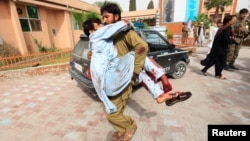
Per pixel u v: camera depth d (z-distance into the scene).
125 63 1.64
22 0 8.41
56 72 5.83
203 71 4.96
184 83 4.40
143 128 2.57
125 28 1.60
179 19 14.56
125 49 1.73
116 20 1.72
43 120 2.90
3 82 4.98
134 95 3.73
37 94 4.02
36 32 10.16
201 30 11.02
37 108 3.32
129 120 2.09
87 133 2.52
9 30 8.16
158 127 2.58
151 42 3.98
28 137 2.48
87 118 2.92
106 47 1.64
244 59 6.99
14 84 4.78
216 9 21.62
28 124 2.80
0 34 7.77
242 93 3.70
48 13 11.80
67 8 12.59
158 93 1.84
